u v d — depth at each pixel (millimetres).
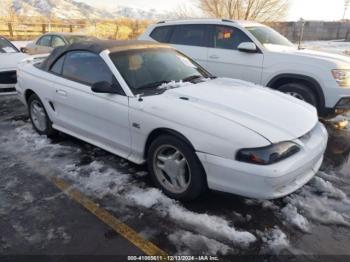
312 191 3510
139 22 27094
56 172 3934
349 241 2781
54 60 4641
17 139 4980
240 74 6160
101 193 3477
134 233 2881
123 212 3162
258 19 19281
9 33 24000
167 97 3424
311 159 3037
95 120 3984
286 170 2764
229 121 2951
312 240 2791
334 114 5461
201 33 6695
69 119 4406
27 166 4090
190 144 3035
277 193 2824
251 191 2807
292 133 2975
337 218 3066
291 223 2994
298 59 5496
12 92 6914
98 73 3926
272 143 2791
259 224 2982
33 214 3145
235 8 19109
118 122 3656
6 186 3635
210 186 3020
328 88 5211
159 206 3246
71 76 4305
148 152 3445
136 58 4008
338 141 5078
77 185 3639
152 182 3666
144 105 3377
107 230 2920
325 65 5227
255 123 2963
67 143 4801
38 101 4922
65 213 3156
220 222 3000
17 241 2793
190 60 4605
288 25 24531
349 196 3455
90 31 25469
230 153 2822
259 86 4141
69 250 2693
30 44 11914
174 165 3242
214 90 3695
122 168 4004
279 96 3770
